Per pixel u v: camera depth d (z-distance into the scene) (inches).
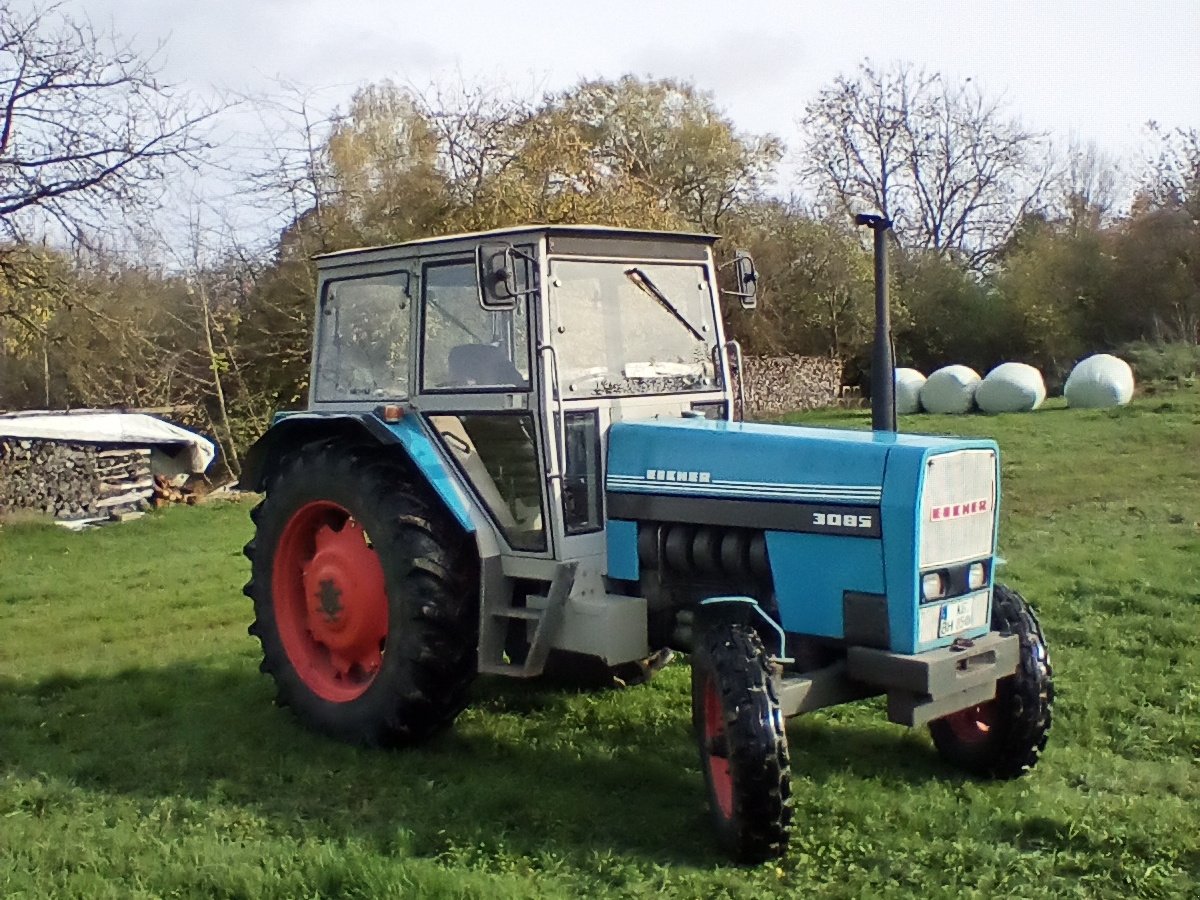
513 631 202.8
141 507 626.8
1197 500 459.2
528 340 192.5
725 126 1175.6
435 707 200.5
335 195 803.4
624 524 194.1
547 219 707.4
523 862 156.5
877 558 163.9
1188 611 278.2
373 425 207.5
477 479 203.3
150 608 355.6
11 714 233.1
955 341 1204.5
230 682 255.1
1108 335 1163.9
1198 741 197.0
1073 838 157.9
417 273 210.5
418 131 784.9
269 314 826.2
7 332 718.5
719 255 1051.3
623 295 204.4
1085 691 222.4
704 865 155.6
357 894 144.2
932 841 159.0
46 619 346.3
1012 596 182.7
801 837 161.5
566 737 209.2
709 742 163.2
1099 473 538.9
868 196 1476.4
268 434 227.6
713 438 185.2
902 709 160.2
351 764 198.4
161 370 823.1
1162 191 1155.9
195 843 162.7
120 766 200.8
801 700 160.7
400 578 199.0
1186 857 151.6
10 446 585.3
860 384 1179.9
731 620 175.6
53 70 567.2
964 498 167.9
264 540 228.2
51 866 157.4
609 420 198.5
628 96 1166.3
